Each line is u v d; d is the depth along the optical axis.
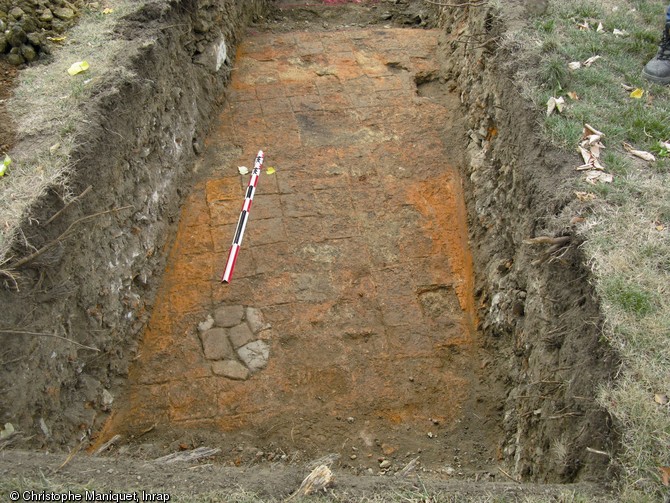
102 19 4.84
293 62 6.62
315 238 4.95
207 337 4.34
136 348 4.24
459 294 4.71
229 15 6.41
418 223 5.12
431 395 4.14
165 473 2.65
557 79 4.55
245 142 5.70
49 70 4.33
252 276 4.69
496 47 5.12
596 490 2.58
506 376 4.12
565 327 3.37
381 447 3.86
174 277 4.69
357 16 7.69
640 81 4.73
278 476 2.64
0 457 2.65
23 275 3.11
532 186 4.00
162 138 4.82
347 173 5.45
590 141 4.09
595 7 5.46
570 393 3.11
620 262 3.30
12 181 3.44
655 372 2.88
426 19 7.57
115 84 4.13
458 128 5.83
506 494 2.54
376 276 4.75
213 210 5.14
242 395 4.06
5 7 4.61
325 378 4.17
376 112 6.03
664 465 2.58
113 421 3.88
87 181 3.69
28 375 3.09
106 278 3.91
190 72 5.41
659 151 4.08
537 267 3.79
